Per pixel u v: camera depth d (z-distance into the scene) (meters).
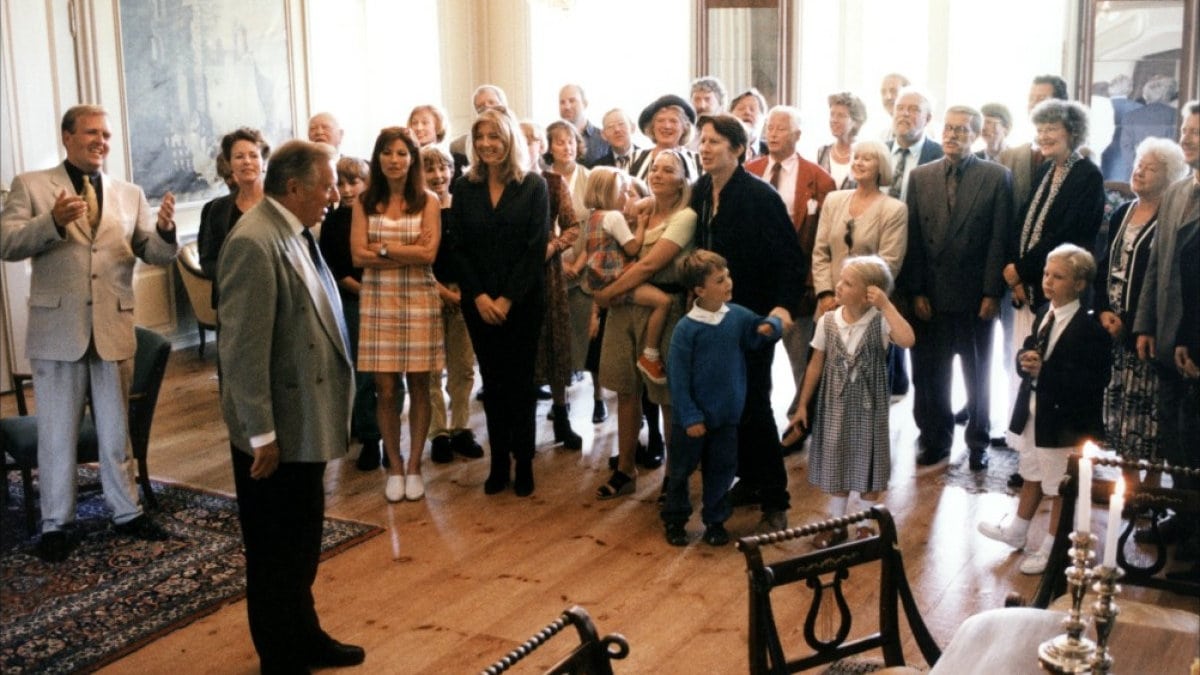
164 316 7.89
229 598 4.12
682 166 4.79
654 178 4.77
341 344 3.47
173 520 4.85
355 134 9.14
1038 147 5.40
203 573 4.32
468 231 4.97
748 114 6.62
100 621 3.93
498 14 9.51
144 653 3.74
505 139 4.89
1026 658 2.33
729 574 4.29
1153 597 4.05
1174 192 4.34
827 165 6.39
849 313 4.46
